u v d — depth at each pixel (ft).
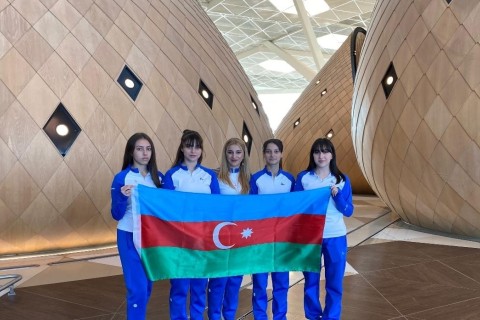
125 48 27.89
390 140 30.63
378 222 36.63
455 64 26.08
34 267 21.97
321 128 62.18
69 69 25.14
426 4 28.17
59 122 24.41
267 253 13.73
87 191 25.16
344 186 13.80
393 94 29.89
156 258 12.70
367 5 95.20
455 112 26.12
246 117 36.58
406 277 20.31
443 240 29.09
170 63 30.32
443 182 27.89
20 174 23.38
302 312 15.76
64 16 25.88
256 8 101.50
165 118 28.55
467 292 18.12
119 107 26.45
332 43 128.57
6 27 24.12
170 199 12.82
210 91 33.14
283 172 14.62
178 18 33.63
